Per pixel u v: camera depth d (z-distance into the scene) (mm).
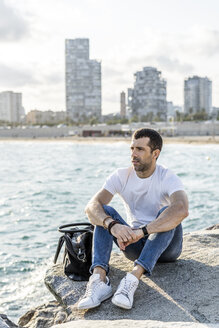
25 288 6324
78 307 3336
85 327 2873
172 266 4008
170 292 3523
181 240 3871
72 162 38875
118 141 95000
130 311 3297
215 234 5301
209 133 108250
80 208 13055
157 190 3736
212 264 3986
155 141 3621
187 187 18500
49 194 16641
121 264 4230
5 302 5832
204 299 3328
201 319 3018
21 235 9562
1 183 21391
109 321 2969
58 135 132875
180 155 48438
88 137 119750
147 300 3443
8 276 6844
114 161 39344
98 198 3791
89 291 3410
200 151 57562
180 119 153500
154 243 3480
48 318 3893
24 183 21281
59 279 4008
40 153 57344
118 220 3715
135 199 3844
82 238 3885
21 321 4152
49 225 10617
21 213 12398
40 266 7320
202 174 25000
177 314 3135
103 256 3588
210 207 12992
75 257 3895
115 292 3418
